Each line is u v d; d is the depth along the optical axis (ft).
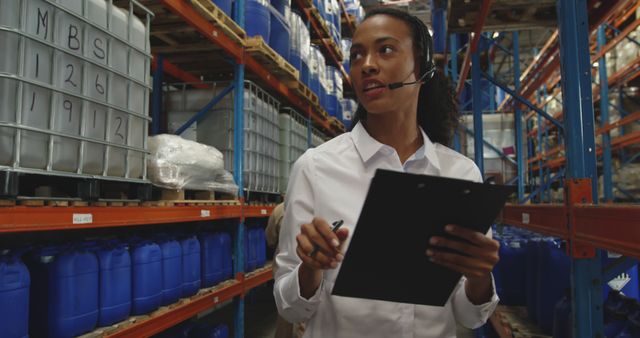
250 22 12.39
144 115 7.17
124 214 6.76
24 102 5.03
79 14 5.78
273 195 15.26
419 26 3.65
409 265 2.80
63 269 6.02
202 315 17.25
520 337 8.38
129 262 7.30
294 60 15.97
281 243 3.75
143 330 7.31
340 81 23.65
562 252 8.38
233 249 11.99
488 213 2.72
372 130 3.87
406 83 3.45
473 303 3.56
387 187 2.36
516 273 10.61
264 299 20.12
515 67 25.13
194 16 9.37
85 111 5.90
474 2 12.97
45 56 5.31
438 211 2.56
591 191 5.95
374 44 3.45
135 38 6.98
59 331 5.94
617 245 4.14
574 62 6.45
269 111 14.10
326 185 3.55
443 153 3.96
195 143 9.39
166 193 8.50
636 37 21.85
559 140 30.55
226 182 10.66
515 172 28.48
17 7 4.94
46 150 5.34
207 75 15.52
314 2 20.02
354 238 2.56
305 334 3.64
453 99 4.37
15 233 8.54
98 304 6.69
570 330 7.20
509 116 28.84
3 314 5.07
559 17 6.72
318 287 3.28
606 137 22.94
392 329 3.37
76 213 5.78
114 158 6.49
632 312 6.84
